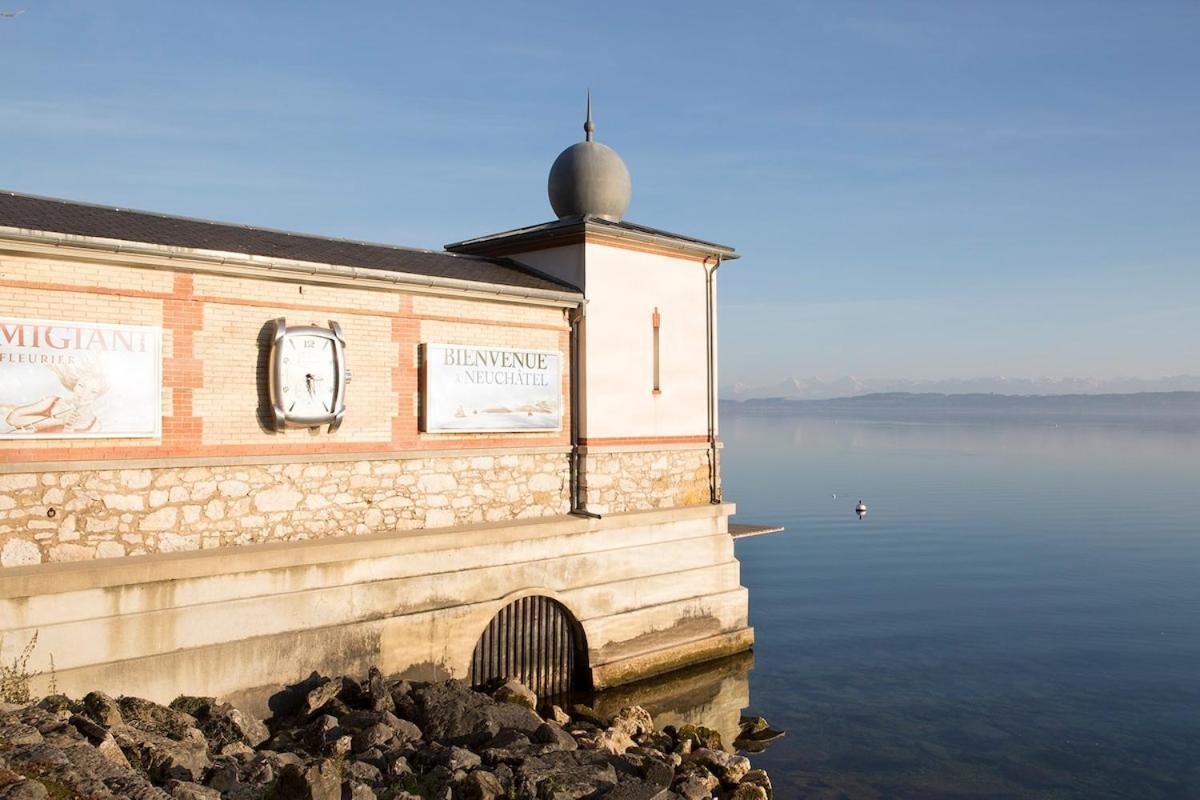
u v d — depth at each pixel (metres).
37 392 11.61
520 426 16.47
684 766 13.17
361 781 10.13
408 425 15.13
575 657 17.03
